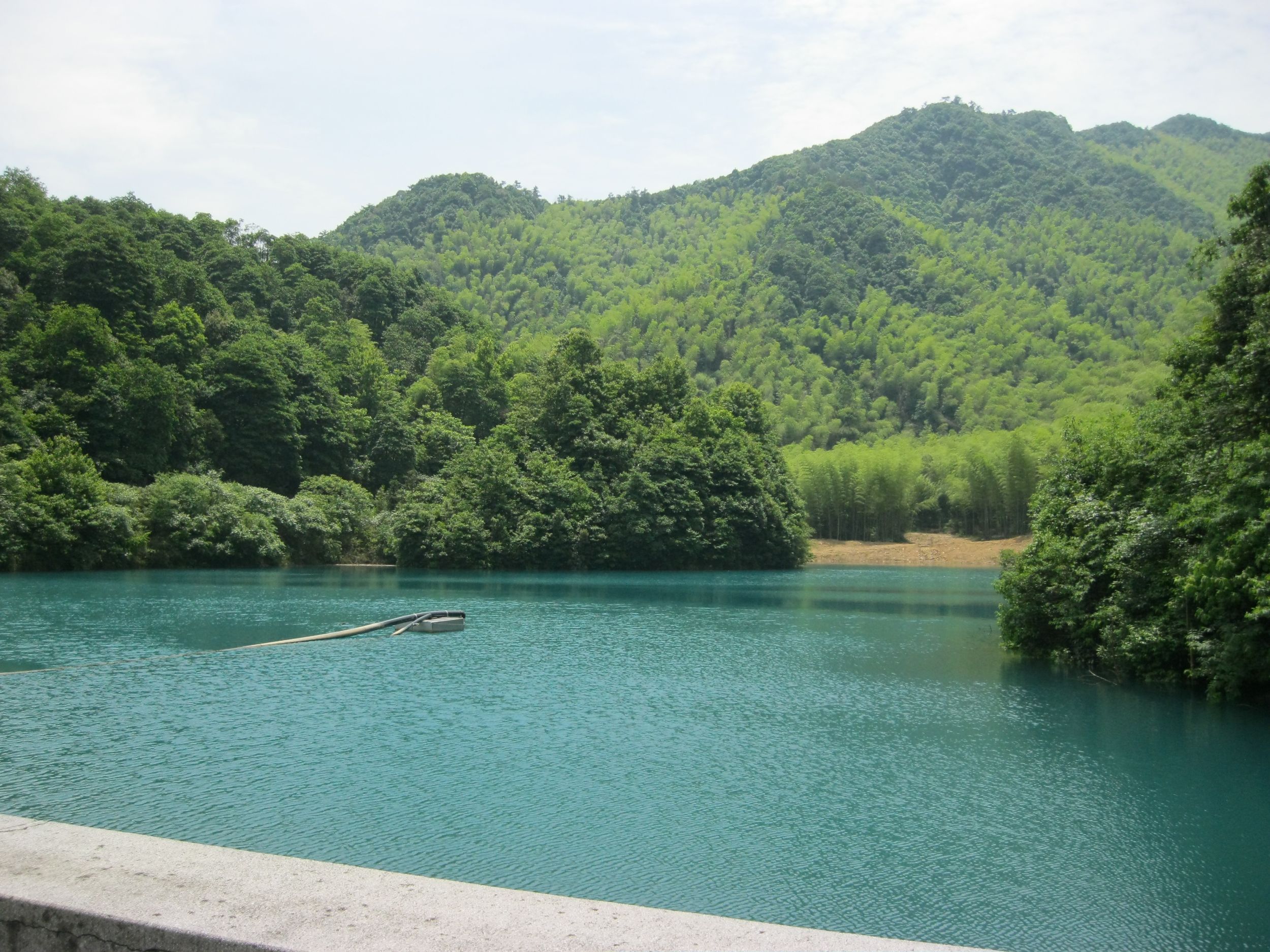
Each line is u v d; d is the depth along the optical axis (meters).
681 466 120.25
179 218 179.25
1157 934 16.69
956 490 170.38
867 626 59.00
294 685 36.69
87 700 33.72
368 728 29.92
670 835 21.02
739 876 18.83
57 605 61.09
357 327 166.75
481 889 5.55
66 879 5.49
